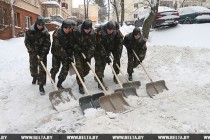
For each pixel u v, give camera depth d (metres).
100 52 7.11
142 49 7.93
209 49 10.80
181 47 10.91
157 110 6.00
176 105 6.30
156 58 10.09
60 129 5.18
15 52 11.76
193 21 18.25
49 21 25.66
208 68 9.45
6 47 12.97
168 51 10.55
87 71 7.25
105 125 5.26
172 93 7.23
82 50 6.86
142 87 7.69
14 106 6.34
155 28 15.84
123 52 10.59
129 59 8.06
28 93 7.07
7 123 5.54
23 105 6.39
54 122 5.50
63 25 6.41
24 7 23.66
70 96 6.44
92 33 6.68
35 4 27.34
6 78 8.32
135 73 9.01
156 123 5.33
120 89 6.59
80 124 5.36
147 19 13.16
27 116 5.84
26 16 24.52
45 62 7.02
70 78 8.22
